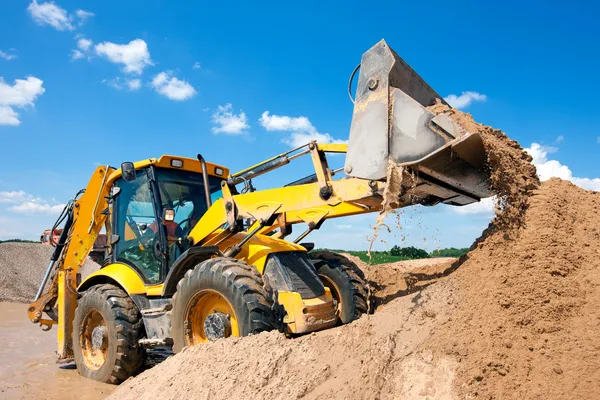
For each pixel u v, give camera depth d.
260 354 3.91
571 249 3.55
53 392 5.52
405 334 3.53
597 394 2.70
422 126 3.83
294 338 4.37
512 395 2.86
